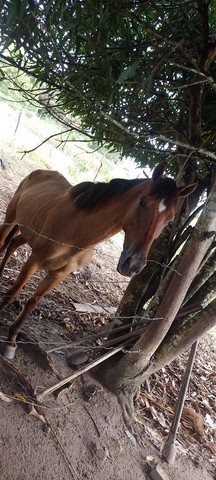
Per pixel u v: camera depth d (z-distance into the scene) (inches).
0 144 385.7
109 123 114.6
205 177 140.0
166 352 131.7
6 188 289.3
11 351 118.2
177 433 141.6
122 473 111.7
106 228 105.3
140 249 93.0
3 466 92.5
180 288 117.2
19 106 556.1
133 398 137.9
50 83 93.2
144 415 139.9
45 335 140.8
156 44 96.1
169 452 125.4
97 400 126.4
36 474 96.0
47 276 119.0
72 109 127.4
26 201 132.9
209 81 88.0
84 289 207.6
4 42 90.8
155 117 123.6
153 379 161.8
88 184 109.5
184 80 115.7
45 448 102.7
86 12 86.7
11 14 80.3
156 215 92.7
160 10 98.7
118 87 104.6
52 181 141.4
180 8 99.8
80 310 175.2
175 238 134.7
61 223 109.7
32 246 118.4
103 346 131.0
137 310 142.5
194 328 128.9
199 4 90.1
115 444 118.3
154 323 123.0
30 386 113.4
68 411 116.7
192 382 179.3
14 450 97.2
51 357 127.1
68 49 98.3
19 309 147.2
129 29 106.5
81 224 107.0
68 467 102.6
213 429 156.3
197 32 103.8
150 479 116.1
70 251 111.0
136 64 77.0
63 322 158.2
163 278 133.5
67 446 107.3
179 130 116.9
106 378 132.7
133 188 102.2
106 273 249.6
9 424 101.8
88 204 106.1
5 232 148.9
